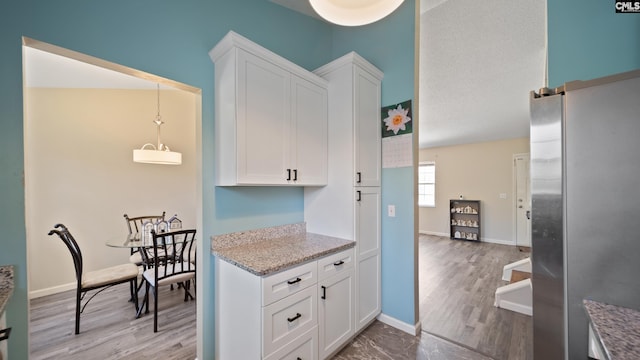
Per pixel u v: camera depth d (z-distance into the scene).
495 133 5.50
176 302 2.81
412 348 1.97
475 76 3.00
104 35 1.37
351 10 1.45
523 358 1.87
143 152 2.96
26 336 1.16
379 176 2.29
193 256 3.41
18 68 1.16
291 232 2.24
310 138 2.02
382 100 2.33
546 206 0.89
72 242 2.53
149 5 1.53
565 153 0.85
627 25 1.22
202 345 1.75
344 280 1.90
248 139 1.62
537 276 0.91
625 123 0.75
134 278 2.58
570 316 0.85
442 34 2.31
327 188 2.18
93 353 1.97
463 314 2.53
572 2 1.34
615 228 0.77
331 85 2.15
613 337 0.65
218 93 1.73
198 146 1.77
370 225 2.18
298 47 2.44
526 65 2.76
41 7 1.21
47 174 3.15
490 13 2.04
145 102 3.82
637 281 0.75
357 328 2.01
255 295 1.40
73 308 2.68
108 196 3.52
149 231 2.89
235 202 1.91
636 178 0.74
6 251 1.13
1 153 1.12
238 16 1.98
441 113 4.23
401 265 2.21
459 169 6.56
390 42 2.28
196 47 1.73
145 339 2.14
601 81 0.79
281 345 1.46
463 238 6.38
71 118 3.31
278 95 1.79
